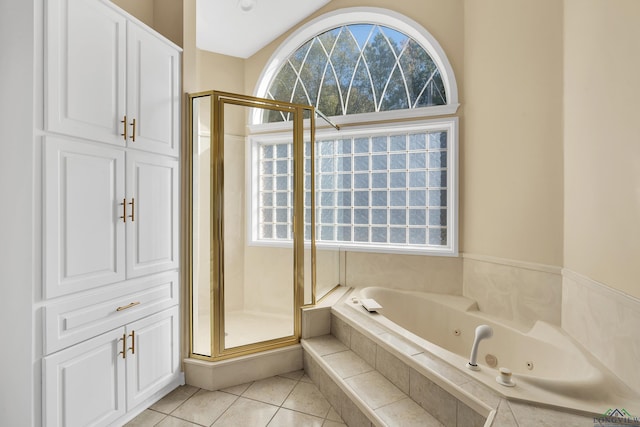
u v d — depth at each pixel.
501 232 2.40
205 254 2.09
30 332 1.28
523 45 2.21
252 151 2.21
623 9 1.40
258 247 2.23
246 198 2.19
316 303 2.54
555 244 2.02
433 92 2.95
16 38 1.30
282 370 2.29
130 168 1.71
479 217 2.60
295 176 2.37
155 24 2.17
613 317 1.46
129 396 1.71
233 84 3.48
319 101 3.36
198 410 1.86
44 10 1.31
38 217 1.30
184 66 2.10
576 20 1.80
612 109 1.48
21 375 1.30
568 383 1.36
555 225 2.02
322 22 3.23
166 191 1.96
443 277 2.83
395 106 3.09
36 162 1.29
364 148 3.20
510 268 2.32
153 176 1.86
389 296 2.84
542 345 1.86
